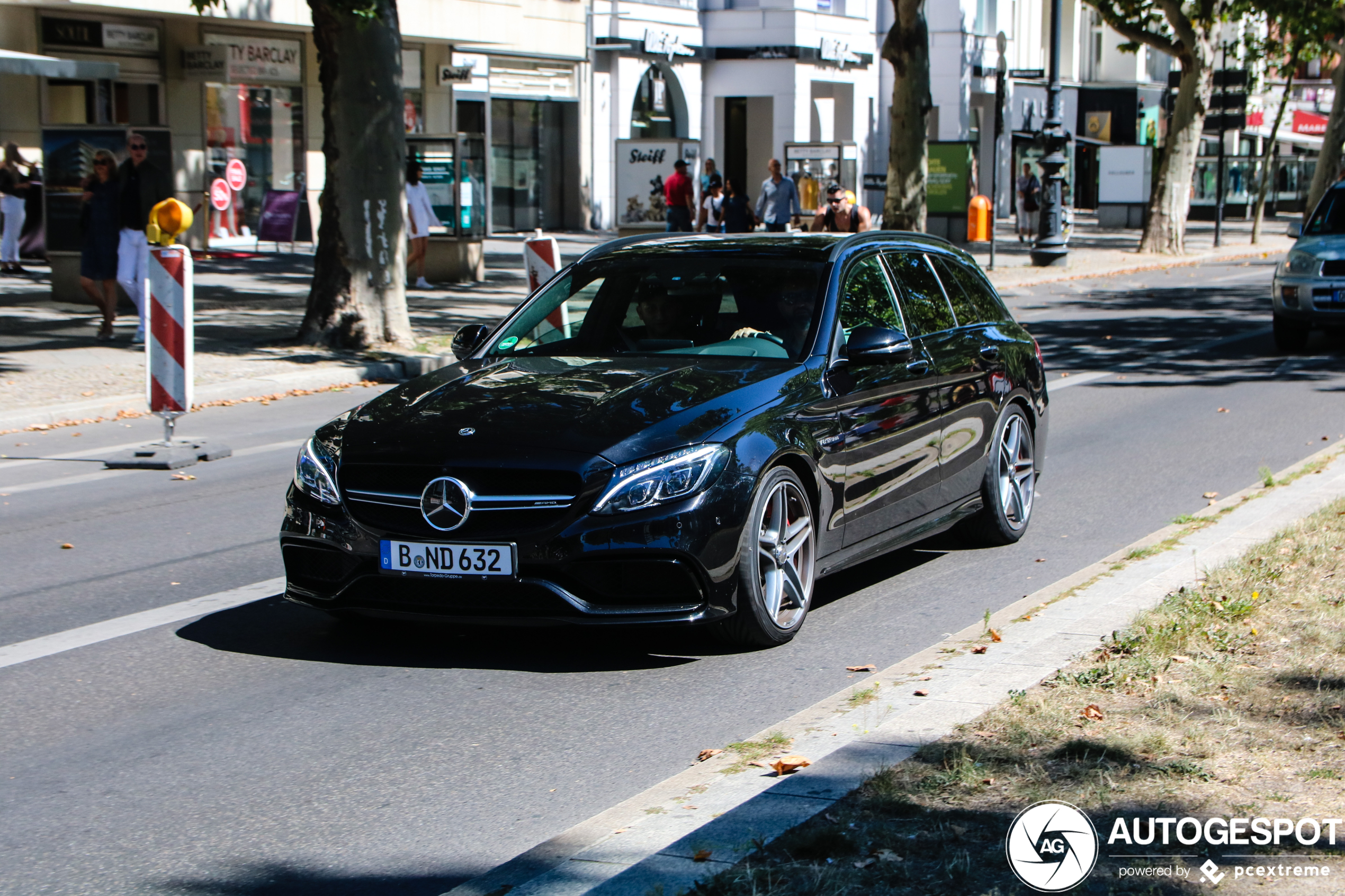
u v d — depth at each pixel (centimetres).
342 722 522
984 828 382
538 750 492
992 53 4994
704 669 580
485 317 1975
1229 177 5509
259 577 741
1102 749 434
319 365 1537
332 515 578
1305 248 1692
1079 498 927
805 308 665
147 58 2709
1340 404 1306
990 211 3159
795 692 551
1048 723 460
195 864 404
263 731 513
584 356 659
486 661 593
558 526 547
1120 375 1545
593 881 363
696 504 557
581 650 607
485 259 2906
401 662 593
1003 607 668
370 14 1507
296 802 448
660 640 620
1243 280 2877
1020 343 816
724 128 4253
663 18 3947
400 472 570
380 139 1641
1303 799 397
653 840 389
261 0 2759
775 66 4100
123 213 1636
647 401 587
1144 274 3066
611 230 3844
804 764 439
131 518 888
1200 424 1212
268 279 2383
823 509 626
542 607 555
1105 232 4525
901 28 2627
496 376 633
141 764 482
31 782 467
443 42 3247
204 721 525
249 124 2942
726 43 4128
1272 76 6688
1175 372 1559
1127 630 560
